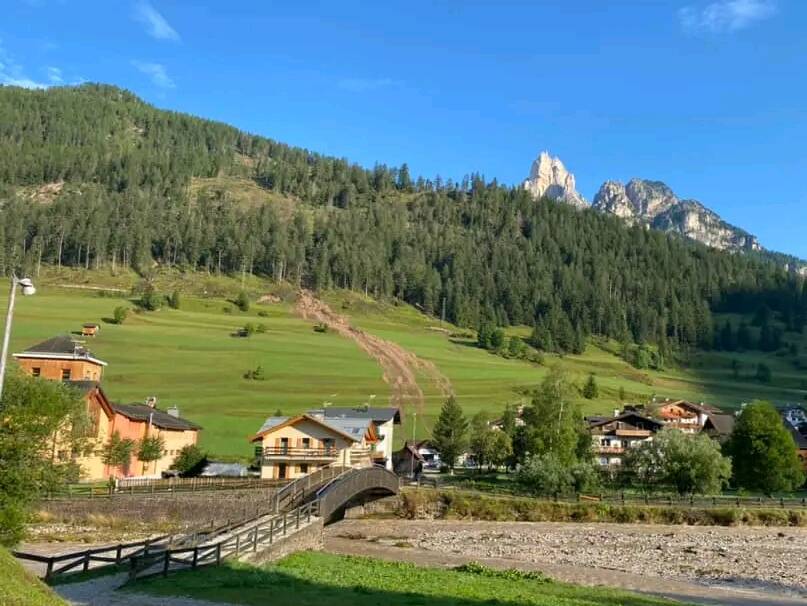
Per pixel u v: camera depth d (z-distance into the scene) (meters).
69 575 33.88
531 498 87.62
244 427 138.50
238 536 41.44
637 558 64.12
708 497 94.38
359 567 45.16
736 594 50.28
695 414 164.75
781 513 85.19
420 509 84.06
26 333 181.12
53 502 65.81
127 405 104.00
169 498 66.88
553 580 49.69
